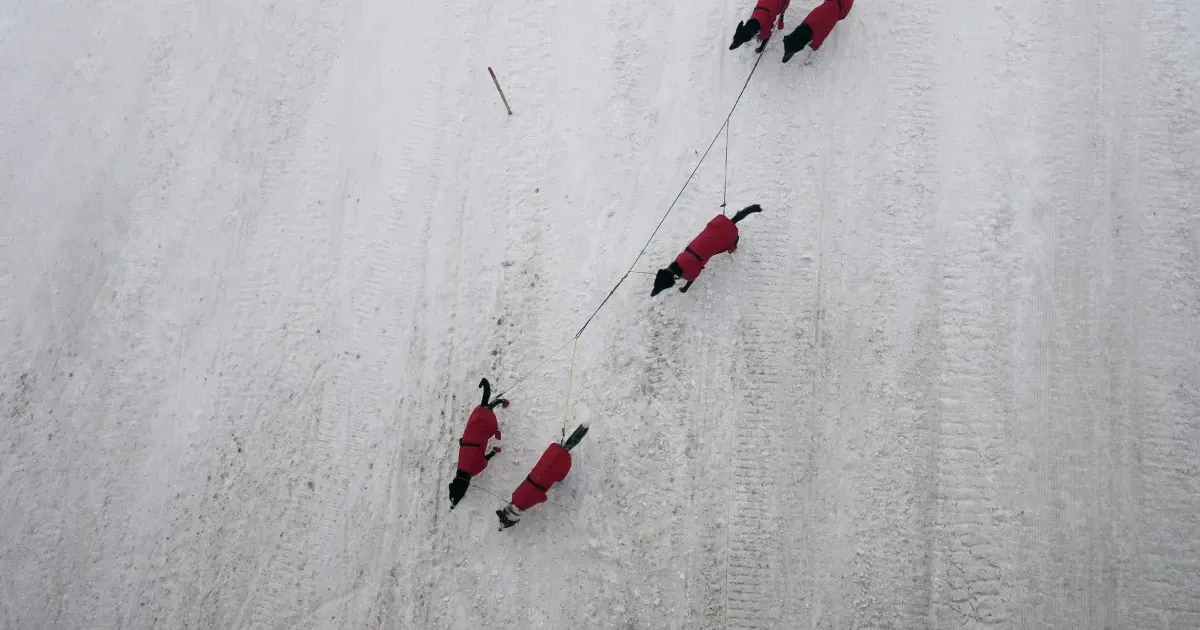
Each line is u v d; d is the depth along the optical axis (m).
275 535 7.25
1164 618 6.25
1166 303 6.79
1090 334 6.82
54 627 7.23
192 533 7.32
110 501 7.44
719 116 7.62
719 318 7.18
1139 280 6.86
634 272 7.38
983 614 6.44
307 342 7.60
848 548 6.69
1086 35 7.40
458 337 7.47
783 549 6.73
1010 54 7.46
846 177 7.36
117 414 7.61
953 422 6.80
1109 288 6.88
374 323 7.58
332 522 7.20
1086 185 7.10
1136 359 6.71
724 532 6.81
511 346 7.39
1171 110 7.15
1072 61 7.36
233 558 7.24
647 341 7.22
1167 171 7.04
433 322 7.53
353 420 7.39
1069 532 6.48
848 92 7.52
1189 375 6.61
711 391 7.06
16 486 7.52
